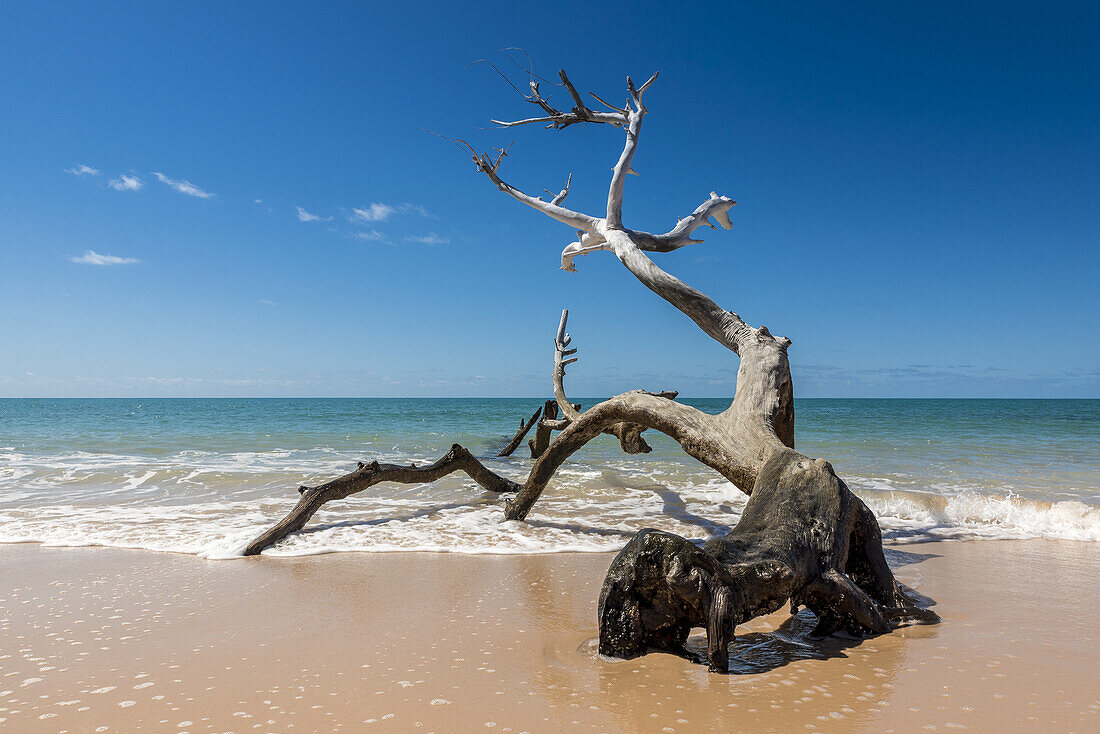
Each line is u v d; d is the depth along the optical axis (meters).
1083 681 2.88
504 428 28.28
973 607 4.23
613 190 7.86
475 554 6.11
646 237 8.05
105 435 22.61
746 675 2.96
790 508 3.78
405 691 2.88
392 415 45.03
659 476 11.99
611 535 7.01
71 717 2.64
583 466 13.55
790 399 5.68
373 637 3.71
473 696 2.80
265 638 3.70
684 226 8.45
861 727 2.42
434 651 3.45
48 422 33.88
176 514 8.08
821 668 3.05
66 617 4.13
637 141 7.93
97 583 5.01
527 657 3.33
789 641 3.49
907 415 45.38
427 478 8.12
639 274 6.89
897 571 5.41
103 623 4.00
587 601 4.51
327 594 4.70
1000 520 8.02
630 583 3.15
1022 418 38.66
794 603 3.55
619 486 10.84
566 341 9.48
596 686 2.87
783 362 5.75
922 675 2.95
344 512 8.30
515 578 5.20
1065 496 9.73
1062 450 17.00
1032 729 2.39
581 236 8.77
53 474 11.63
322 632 3.81
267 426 29.61
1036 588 4.79
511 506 7.69
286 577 5.22
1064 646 3.38
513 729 2.46
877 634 3.56
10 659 3.36
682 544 3.04
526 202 8.60
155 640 3.67
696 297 6.44
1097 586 4.87
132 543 6.46
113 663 3.29
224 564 5.69
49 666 3.25
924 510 8.64
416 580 5.13
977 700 2.66
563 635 3.72
